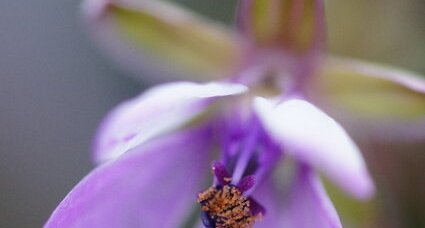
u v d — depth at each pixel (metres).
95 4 0.05
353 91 0.05
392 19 0.05
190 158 0.05
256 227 0.05
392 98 0.05
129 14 0.05
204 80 0.05
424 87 0.05
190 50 0.05
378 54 0.05
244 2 0.05
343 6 0.05
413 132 0.05
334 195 0.05
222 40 0.05
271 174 0.05
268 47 0.05
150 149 0.05
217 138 0.05
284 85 0.05
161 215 0.05
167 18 0.05
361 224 0.05
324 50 0.05
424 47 0.05
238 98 0.05
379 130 0.05
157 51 0.05
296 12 0.05
